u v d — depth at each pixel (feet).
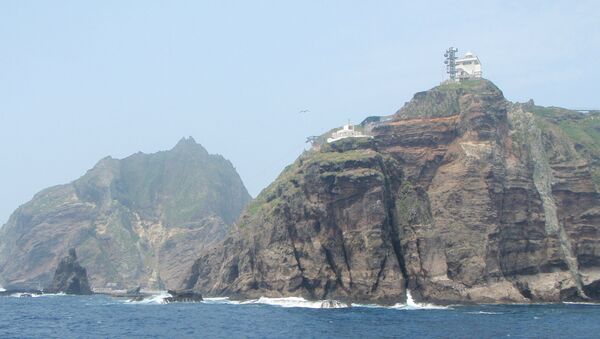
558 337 389.80
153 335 390.83
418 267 652.48
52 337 382.01
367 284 631.56
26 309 611.06
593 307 615.98
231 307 602.85
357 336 386.52
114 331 411.95
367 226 646.74
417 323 454.81
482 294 645.10
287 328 424.87
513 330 419.13
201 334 395.14
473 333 402.11
